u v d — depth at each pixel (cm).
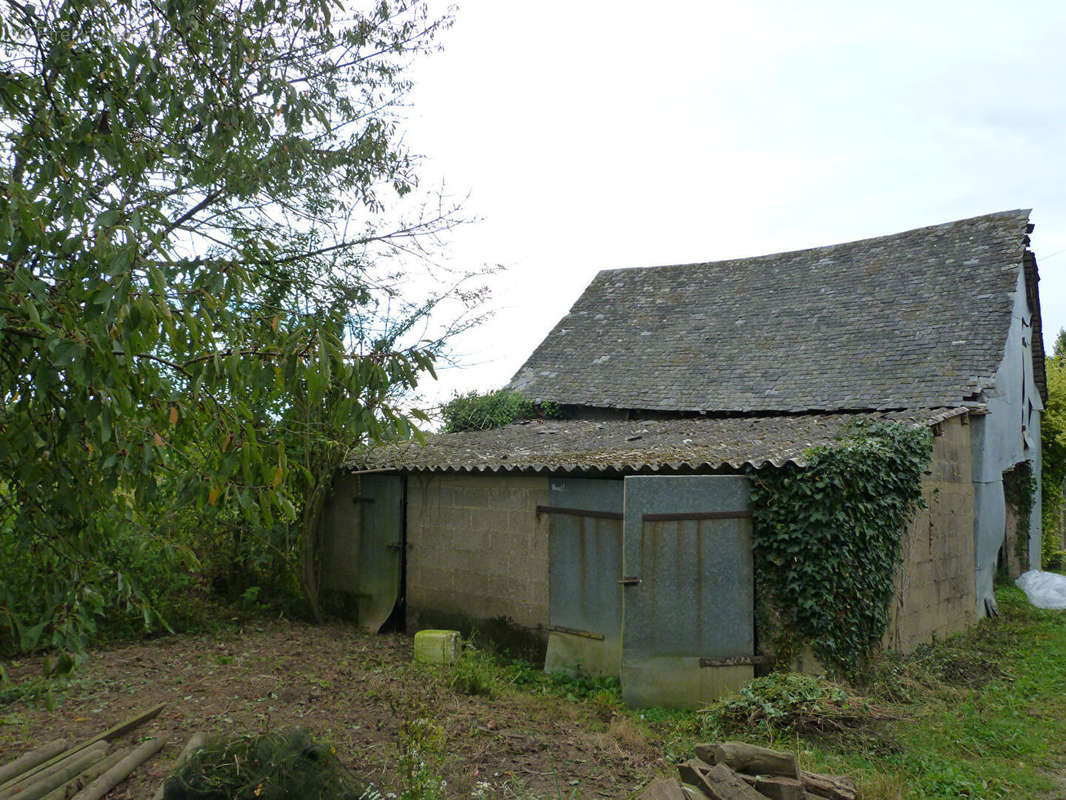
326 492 1204
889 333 1486
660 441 1133
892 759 660
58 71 396
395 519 1166
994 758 685
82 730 617
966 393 1241
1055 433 1977
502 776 557
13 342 305
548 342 1925
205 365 311
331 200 794
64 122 386
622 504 890
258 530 1118
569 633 923
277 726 632
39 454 324
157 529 408
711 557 827
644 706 798
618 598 883
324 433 1010
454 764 568
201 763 467
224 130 524
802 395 1412
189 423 333
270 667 845
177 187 525
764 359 1576
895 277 1638
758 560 835
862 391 1351
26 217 292
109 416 288
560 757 600
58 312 291
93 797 484
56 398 312
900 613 960
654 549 820
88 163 387
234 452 325
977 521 1266
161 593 1028
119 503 346
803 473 816
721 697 765
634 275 2080
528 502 990
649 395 1596
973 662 1002
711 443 1025
